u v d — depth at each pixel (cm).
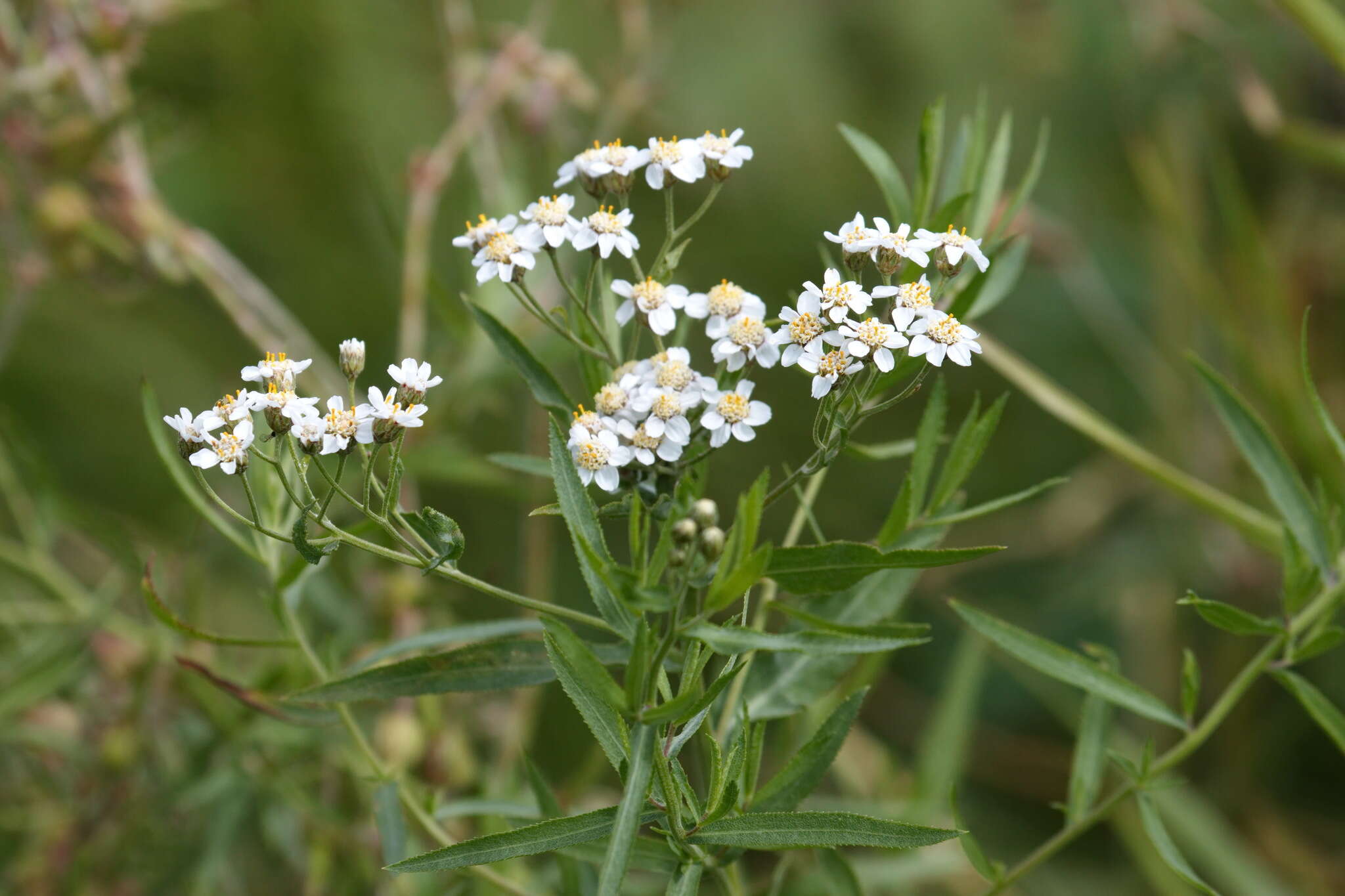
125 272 94
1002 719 119
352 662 80
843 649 61
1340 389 112
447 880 77
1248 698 108
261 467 71
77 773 84
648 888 75
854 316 65
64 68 88
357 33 120
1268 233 116
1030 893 103
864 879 79
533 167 101
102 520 80
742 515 61
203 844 81
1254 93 102
